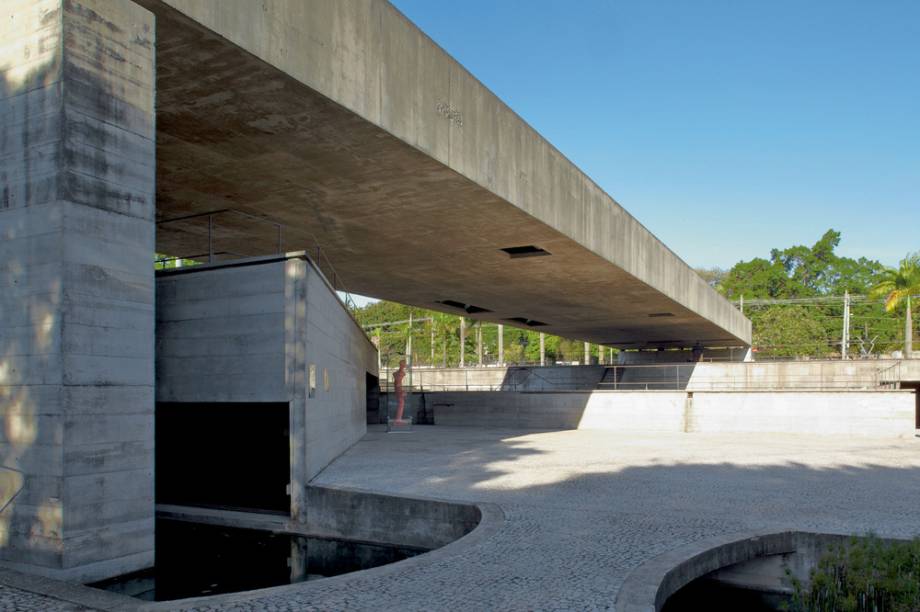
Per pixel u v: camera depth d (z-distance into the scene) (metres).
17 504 7.68
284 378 11.39
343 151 12.48
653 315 33.62
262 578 9.02
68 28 7.50
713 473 13.41
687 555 7.04
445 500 10.09
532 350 79.06
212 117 11.02
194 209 16.39
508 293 28.28
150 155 8.39
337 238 19.34
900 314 61.16
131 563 8.02
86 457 7.58
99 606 6.09
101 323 7.79
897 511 9.50
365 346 25.70
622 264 22.27
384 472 13.22
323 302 13.53
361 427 23.41
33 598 6.36
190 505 12.46
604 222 20.83
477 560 7.00
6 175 7.86
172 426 14.07
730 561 7.55
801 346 56.91
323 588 6.17
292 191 14.89
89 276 7.66
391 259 22.11
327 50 10.30
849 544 7.70
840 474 13.37
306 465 11.37
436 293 29.00
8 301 7.82
